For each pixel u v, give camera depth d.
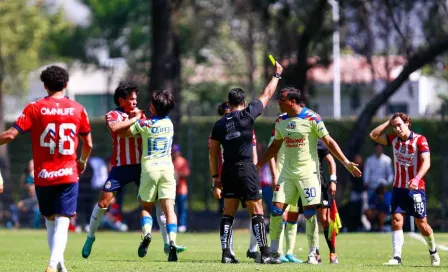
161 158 44.81
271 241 43.34
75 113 35.00
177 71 111.81
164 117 45.06
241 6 126.00
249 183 40.88
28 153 113.12
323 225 45.69
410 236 80.44
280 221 43.19
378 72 139.12
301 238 77.31
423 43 119.38
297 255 54.62
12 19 186.50
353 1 114.25
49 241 36.28
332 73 196.38
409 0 116.69
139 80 177.25
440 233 87.62
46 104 34.59
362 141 104.25
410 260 49.50
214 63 199.50
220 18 156.00
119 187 47.41
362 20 119.12
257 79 196.50
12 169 112.62
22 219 107.81
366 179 92.88
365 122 104.06
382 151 92.75
